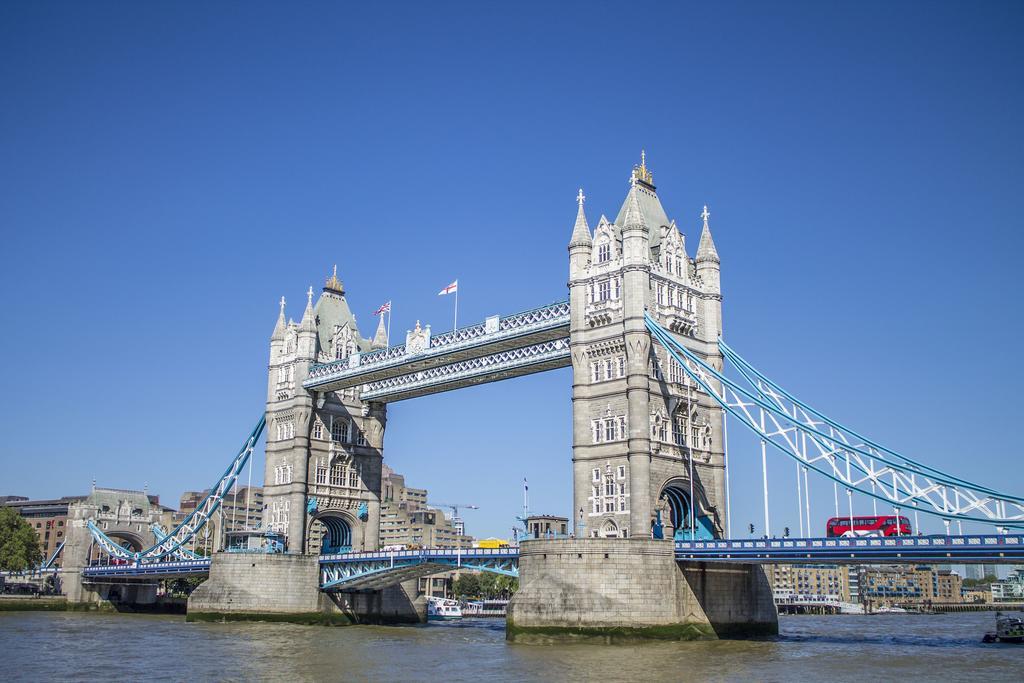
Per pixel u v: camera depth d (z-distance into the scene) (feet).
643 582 273.54
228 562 396.57
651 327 307.99
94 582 529.04
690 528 308.81
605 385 312.91
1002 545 226.79
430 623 440.45
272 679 204.23
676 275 329.93
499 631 362.74
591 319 320.91
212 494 464.65
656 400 309.63
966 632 436.35
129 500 567.18
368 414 449.06
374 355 398.83
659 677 197.88
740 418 290.35
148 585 542.98
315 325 439.22
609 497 303.68
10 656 252.21
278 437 436.35
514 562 321.32
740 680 192.85
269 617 388.37
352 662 235.40
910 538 240.32
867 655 246.47
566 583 273.75
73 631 342.64
